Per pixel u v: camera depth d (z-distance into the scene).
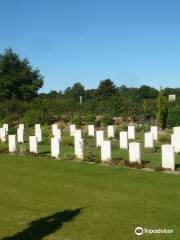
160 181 15.20
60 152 24.41
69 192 14.04
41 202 12.91
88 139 33.16
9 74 69.31
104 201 12.73
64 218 11.20
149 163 19.34
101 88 96.75
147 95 93.50
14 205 12.68
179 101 40.81
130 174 16.70
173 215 11.16
